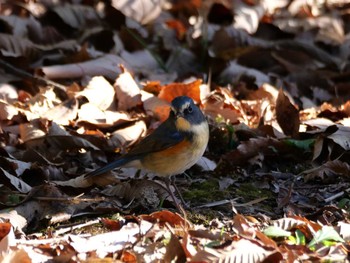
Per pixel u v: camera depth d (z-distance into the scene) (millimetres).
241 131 11742
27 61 13773
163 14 16531
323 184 10539
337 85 14742
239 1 17094
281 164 11219
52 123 11266
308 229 8625
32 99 12359
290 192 9828
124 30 15031
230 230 9070
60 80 13508
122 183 10133
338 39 16906
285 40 16500
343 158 11047
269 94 13531
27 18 14875
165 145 9750
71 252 8023
